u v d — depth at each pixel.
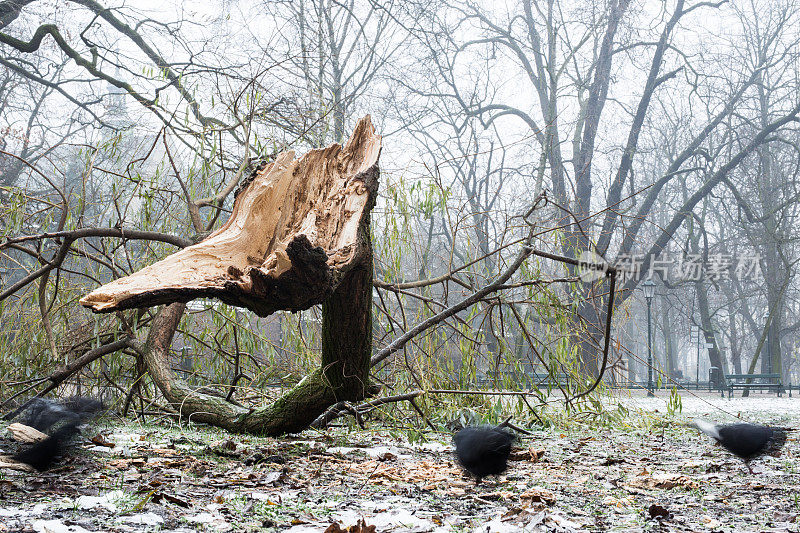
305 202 4.83
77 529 2.82
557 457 6.28
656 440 7.81
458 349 8.34
